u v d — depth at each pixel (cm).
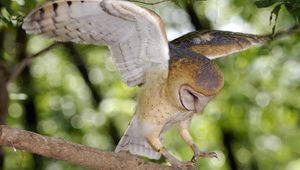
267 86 2205
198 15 2066
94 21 824
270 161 2631
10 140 774
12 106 2325
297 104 2255
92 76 2417
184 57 868
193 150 893
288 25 1692
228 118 2283
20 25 1028
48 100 2442
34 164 2281
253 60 1836
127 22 821
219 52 934
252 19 1959
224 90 2208
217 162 2441
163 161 1216
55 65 2462
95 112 2380
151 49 852
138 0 1023
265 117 2253
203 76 853
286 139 2544
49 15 813
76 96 2452
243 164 2520
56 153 789
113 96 2347
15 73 1389
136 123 899
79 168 2330
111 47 857
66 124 2380
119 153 812
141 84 895
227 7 1978
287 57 1991
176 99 862
